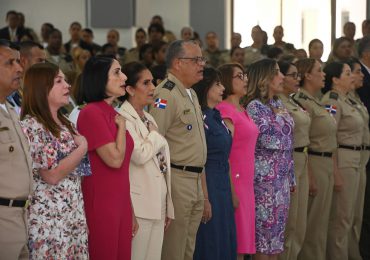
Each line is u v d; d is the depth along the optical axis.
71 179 6.11
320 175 9.72
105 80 6.62
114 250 6.50
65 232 5.99
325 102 10.04
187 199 7.52
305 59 9.80
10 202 5.59
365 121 10.48
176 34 25.08
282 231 8.80
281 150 8.72
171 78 7.71
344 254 10.27
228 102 8.45
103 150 6.44
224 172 8.06
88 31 19.67
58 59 15.47
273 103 8.92
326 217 9.88
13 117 5.77
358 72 10.52
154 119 7.48
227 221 8.06
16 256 5.62
